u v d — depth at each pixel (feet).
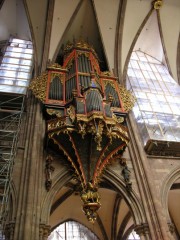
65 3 69.77
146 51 86.94
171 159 54.49
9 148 48.44
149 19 77.41
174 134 61.00
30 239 36.58
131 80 76.02
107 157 48.39
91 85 52.47
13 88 64.03
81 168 45.93
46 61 65.05
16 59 74.43
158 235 42.19
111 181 48.75
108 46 72.08
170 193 64.49
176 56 77.66
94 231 68.64
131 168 51.21
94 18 74.13
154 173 51.26
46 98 53.57
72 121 47.19
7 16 78.18
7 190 39.70
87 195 43.68
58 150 48.96
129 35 73.72
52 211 63.36
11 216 39.55
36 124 50.83
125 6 71.36
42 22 69.36
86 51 67.21
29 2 69.15
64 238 69.72
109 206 67.31
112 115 49.42
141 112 65.51
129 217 67.87
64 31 70.18
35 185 42.68
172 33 77.56
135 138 55.42
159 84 77.25
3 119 53.16
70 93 55.06
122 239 67.92
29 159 45.57
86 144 46.80
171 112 67.62
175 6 75.72
